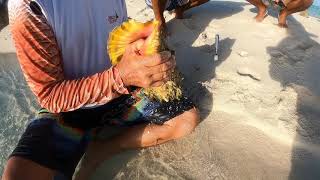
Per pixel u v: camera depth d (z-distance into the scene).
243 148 0.79
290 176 0.73
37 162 0.64
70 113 0.72
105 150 0.80
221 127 0.83
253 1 1.19
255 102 0.88
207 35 1.15
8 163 0.63
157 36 0.58
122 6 0.73
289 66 1.01
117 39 0.61
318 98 0.89
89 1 0.65
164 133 0.80
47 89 0.63
